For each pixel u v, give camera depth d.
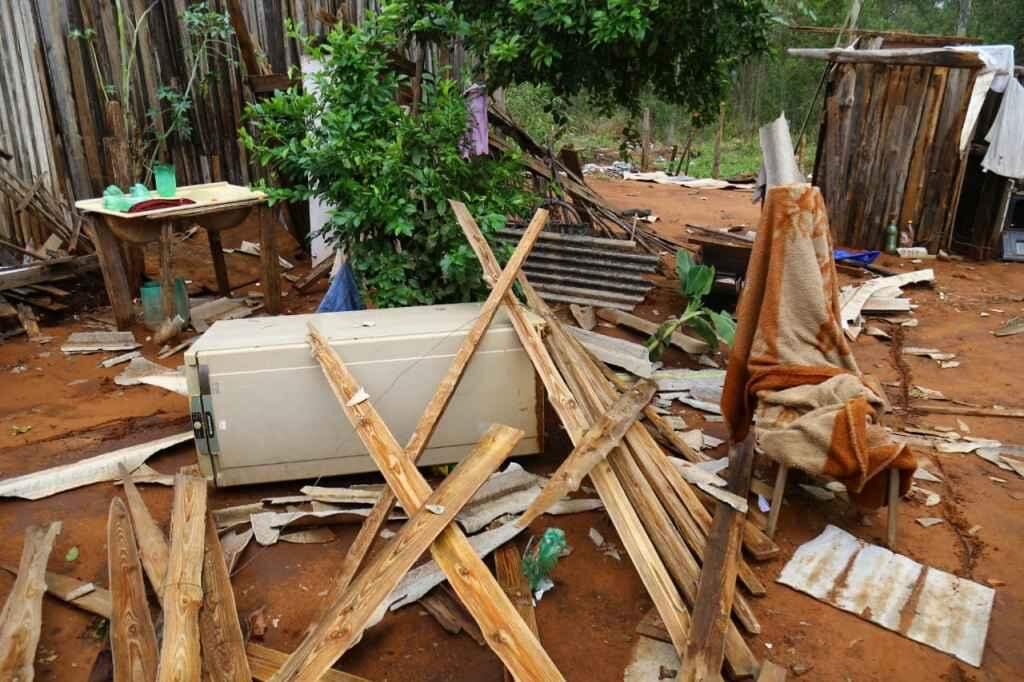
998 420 4.77
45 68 6.98
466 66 5.86
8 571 3.12
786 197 3.46
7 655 2.57
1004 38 18.17
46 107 7.00
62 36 7.05
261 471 3.58
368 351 3.49
